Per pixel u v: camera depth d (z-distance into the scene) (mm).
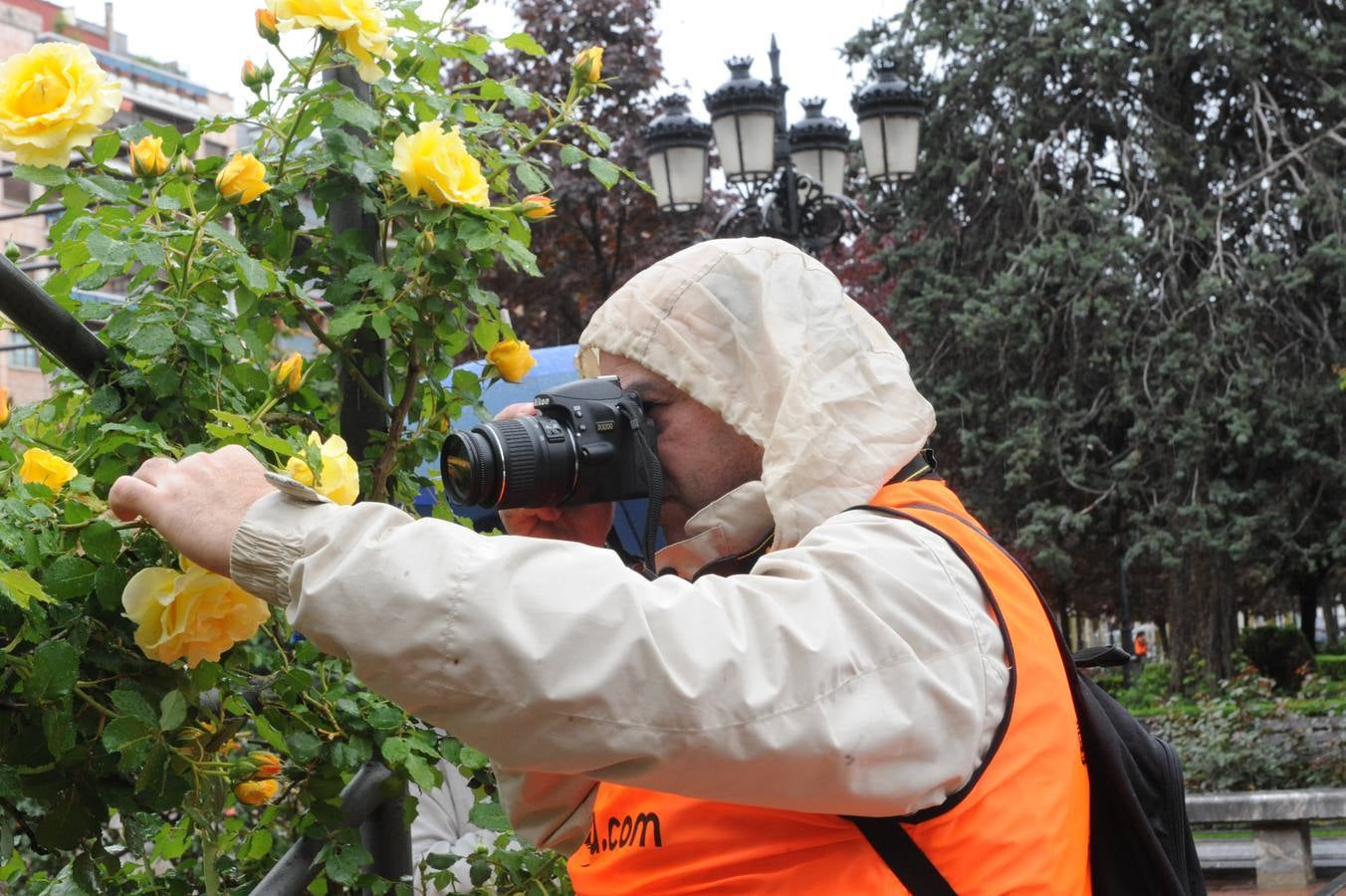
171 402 1672
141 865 2016
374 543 1165
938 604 1232
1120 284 16969
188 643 1440
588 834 1565
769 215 8234
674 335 1482
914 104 8773
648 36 14352
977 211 19047
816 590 1208
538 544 1177
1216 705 10156
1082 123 18562
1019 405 17391
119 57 33094
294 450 1504
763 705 1140
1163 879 1376
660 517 1568
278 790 1962
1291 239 17484
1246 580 20297
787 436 1378
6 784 1425
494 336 2072
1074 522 17031
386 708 1818
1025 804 1244
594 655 1124
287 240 1933
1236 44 17234
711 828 1332
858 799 1179
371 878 1916
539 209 1960
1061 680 1352
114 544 1447
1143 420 16719
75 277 1745
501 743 1145
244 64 1888
